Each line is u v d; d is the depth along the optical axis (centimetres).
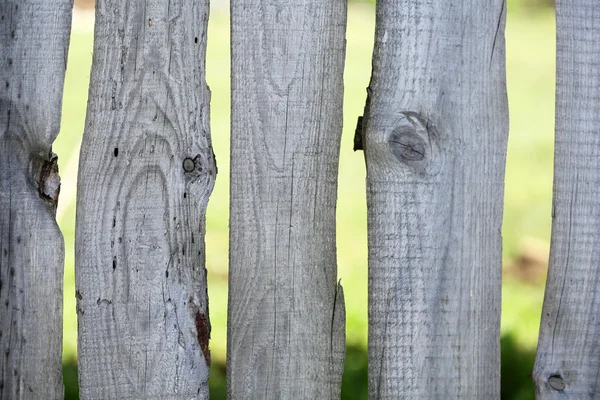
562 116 217
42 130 217
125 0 214
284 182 217
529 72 991
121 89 215
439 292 215
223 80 888
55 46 216
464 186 214
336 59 217
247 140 217
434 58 212
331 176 219
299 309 220
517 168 688
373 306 216
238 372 221
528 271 514
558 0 215
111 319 218
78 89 783
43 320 221
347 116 753
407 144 212
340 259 519
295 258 219
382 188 213
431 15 212
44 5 216
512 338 408
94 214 217
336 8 217
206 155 219
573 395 220
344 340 223
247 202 218
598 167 216
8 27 216
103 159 216
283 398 221
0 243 218
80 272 218
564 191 217
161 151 216
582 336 219
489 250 217
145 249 217
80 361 219
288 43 215
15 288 219
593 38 215
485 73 214
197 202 219
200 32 217
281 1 215
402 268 214
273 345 221
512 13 1325
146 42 215
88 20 982
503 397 363
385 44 212
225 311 445
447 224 214
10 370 221
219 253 512
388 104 212
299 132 217
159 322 219
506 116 216
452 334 216
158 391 220
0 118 217
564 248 218
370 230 215
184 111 217
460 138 213
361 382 367
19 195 218
